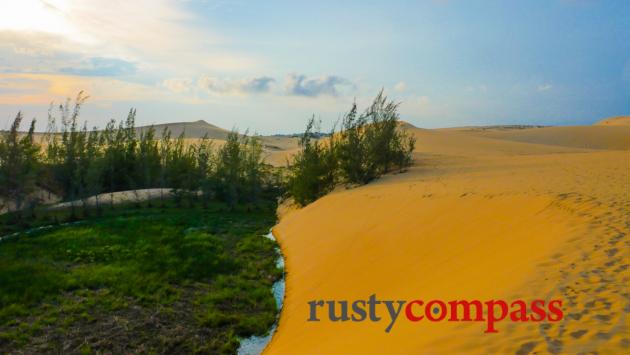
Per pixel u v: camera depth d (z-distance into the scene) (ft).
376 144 99.04
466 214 47.01
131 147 139.33
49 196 117.19
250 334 39.45
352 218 63.52
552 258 29.04
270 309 44.70
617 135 267.39
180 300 46.88
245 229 87.61
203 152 135.03
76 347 35.96
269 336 38.88
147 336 38.22
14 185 95.50
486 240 38.24
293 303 43.60
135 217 97.40
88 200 112.68
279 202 126.93
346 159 99.04
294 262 57.67
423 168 105.19
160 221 91.61
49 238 72.08
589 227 33.78
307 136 104.27
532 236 35.24
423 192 63.72
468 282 30.19
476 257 35.14
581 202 40.83
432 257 39.22
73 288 48.98
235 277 54.80
